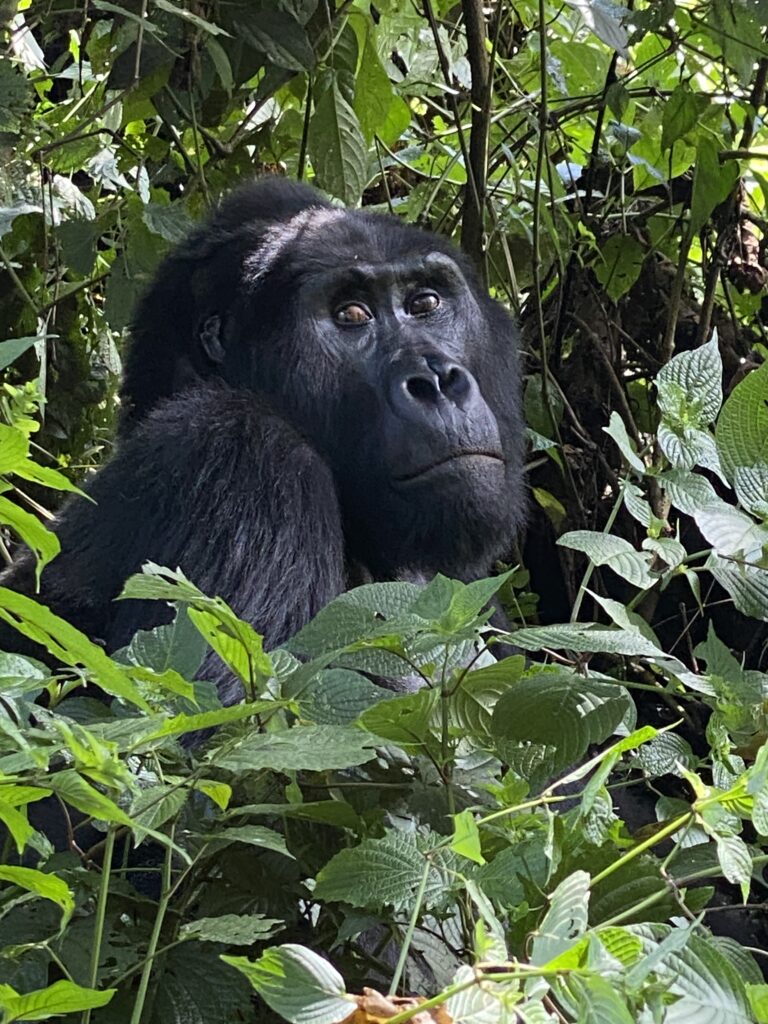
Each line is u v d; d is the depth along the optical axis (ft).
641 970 4.92
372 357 11.74
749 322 16.26
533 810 6.91
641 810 12.08
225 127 16.33
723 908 7.32
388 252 12.22
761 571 8.37
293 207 12.84
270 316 12.03
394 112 15.24
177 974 6.56
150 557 10.62
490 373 12.69
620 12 14.44
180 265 12.84
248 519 10.57
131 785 5.43
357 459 11.55
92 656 4.78
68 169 15.99
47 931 6.51
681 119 14.76
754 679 7.93
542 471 15.38
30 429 7.15
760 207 18.22
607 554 8.14
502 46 17.21
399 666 7.25
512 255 16.56
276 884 7.11
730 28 14.66
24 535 5.13
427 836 6.48
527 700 7.23
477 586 6.58
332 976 5.20
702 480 8.55
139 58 13.08
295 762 5.92
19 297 15.14
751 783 5.79
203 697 6.90
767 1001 5.30
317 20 14.43
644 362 16.02
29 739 5.93
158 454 11.00
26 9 14.39
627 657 12.98
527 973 5.00
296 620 10.48
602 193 17.02
